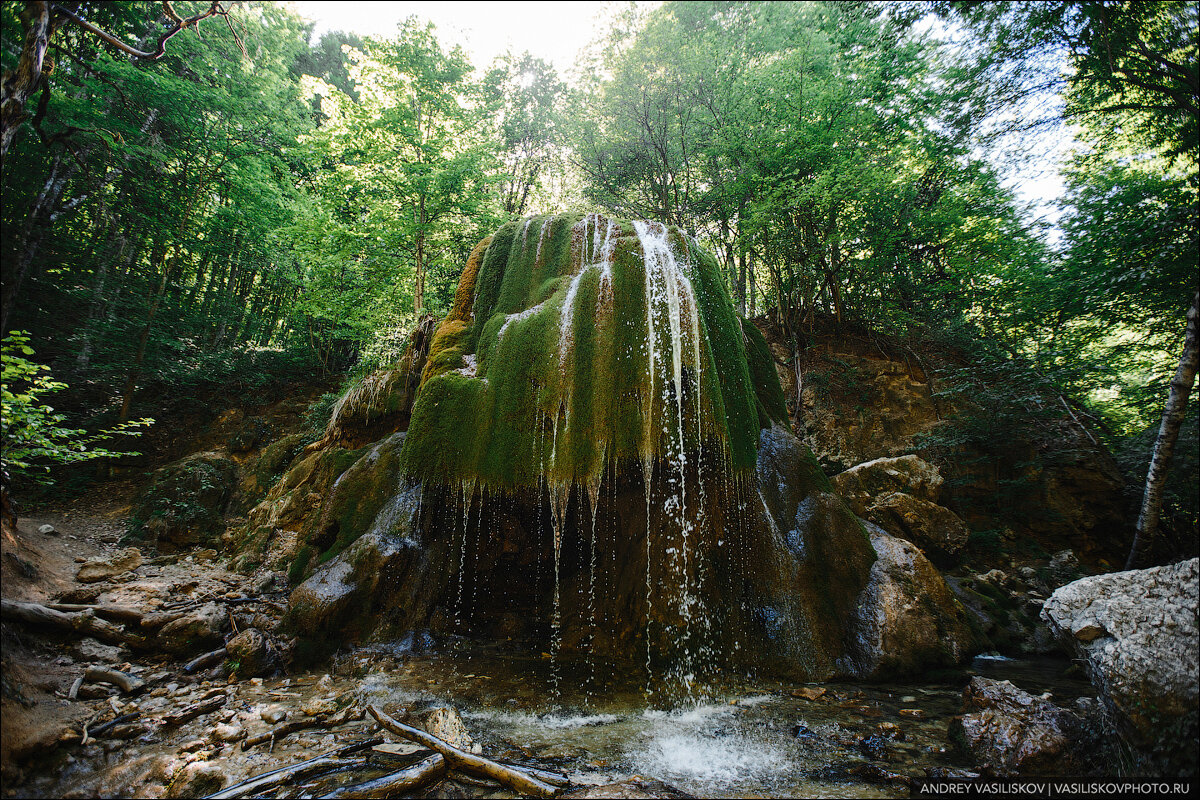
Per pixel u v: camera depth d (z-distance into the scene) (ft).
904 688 18.97
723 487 22.02
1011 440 41.83
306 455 34.30
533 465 21.25
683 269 24.84
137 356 44.14
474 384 24.06
